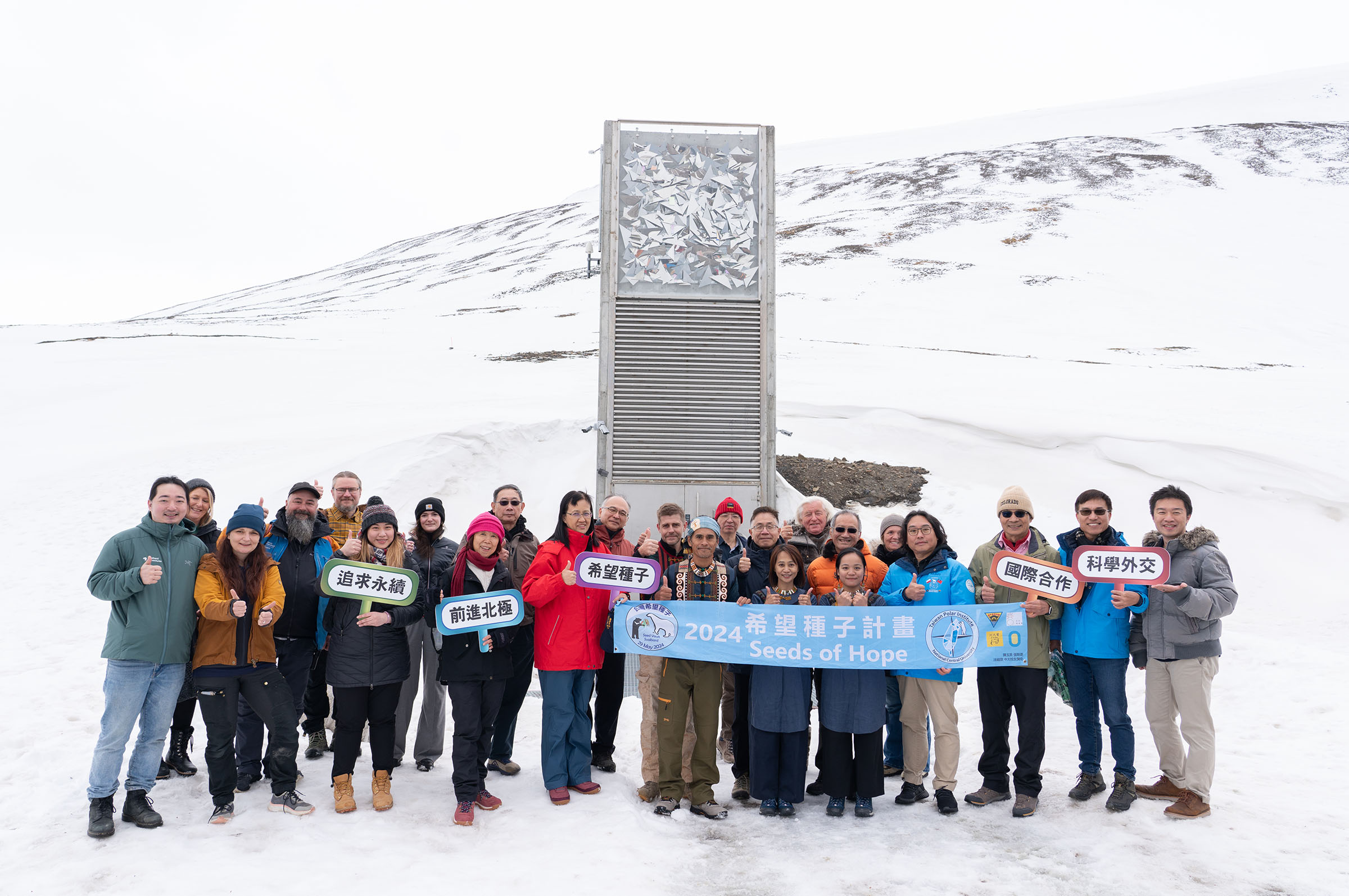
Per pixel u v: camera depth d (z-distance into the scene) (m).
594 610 5.25
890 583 5.48
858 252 60.28
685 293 10.48
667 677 5.15
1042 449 16.39
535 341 36.38
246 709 5.11
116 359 28.59
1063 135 102.88
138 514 13.61
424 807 4.91
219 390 23.61
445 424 17.19
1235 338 40.34
